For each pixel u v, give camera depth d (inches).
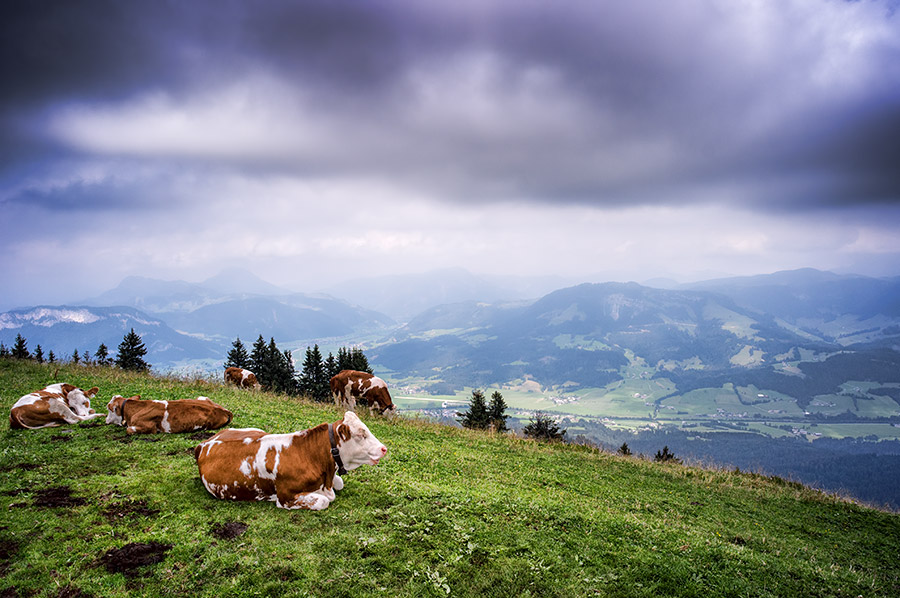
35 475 352.5
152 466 388.5
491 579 281.7
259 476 336.8
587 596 280.8
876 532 591.2
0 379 652.1
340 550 288.4
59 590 233.9
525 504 400.5
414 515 341.1
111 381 736.3
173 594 241.0
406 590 261.4
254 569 263.0
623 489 598.5
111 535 281.4
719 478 780.6
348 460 363.6
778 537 495.2
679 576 319.9
